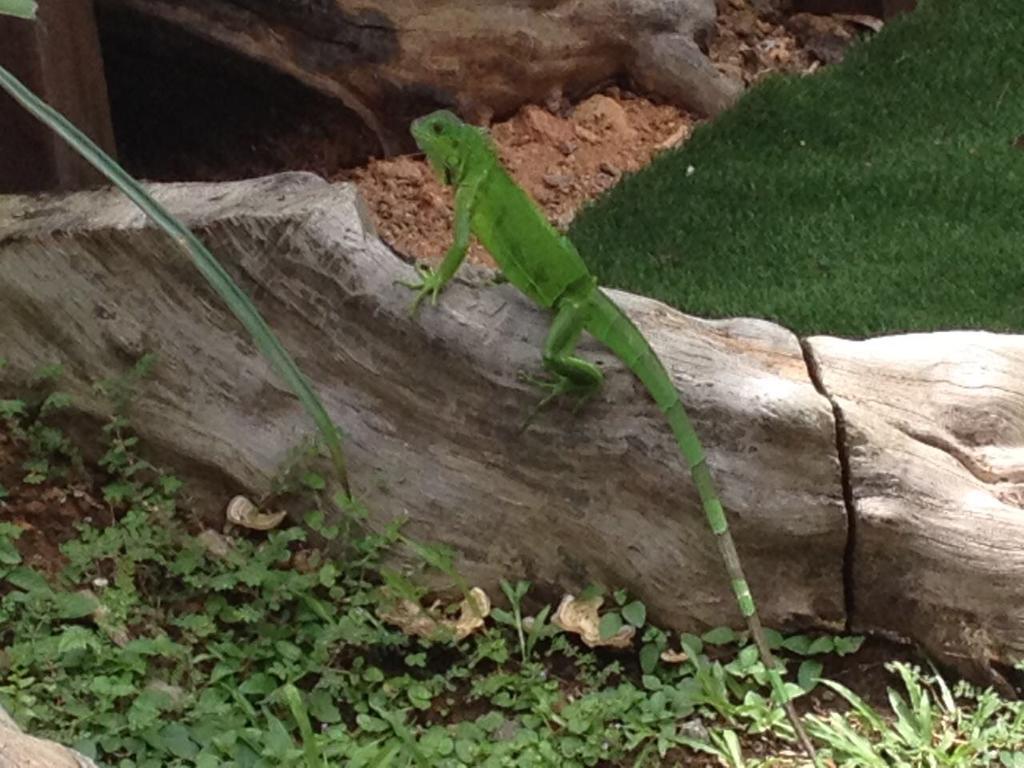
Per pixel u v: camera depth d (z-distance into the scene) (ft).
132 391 10.43
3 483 10.42
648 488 10.12
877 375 10.55
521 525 10.44
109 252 10.09
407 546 10.51
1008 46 21.45
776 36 23.73
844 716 9.99
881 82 21.02
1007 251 16.52
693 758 9.57
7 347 10.43
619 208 18.38
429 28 19.45
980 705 9.84
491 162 9.74
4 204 10.66
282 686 9.65
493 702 9.91
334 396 10.36
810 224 17.60
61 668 9.18
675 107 21.61
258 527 10.54
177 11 18.20
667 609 10.51
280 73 19.03
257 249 9.94
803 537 10.11
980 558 9.94
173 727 9.04
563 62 20.93
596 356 10.08
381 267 10.07
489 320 10.15
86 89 15.28
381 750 9.14
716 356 10.31
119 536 10.13
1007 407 10.57
